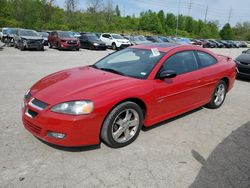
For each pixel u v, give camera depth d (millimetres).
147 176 3168
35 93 3676
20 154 3506
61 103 3334
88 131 3389
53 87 3717
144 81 3980
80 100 3344
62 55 17188
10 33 21734
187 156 3674
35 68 10766
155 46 4910
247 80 10227
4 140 3863
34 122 3451
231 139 4297
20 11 54219
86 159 3469
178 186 3010
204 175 3236
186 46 5000
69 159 3449
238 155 3768
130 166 3361
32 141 3863
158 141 4082
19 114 4938
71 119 3264
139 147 3859
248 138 4363
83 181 3027
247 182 3129
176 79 4430
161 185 3016
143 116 4066
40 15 55719
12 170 3160
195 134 4426
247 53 11102
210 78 5219
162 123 4801
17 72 9570
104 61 4992
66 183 2979
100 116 3416
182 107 4727
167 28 78500
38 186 2906
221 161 3582
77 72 4402
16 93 6480
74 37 21797
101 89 3564
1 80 7992
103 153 3637
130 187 2957
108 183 3010
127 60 4652
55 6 57969
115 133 3707
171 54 4523
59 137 3342
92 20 60469
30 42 18391
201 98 5180
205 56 5375
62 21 57219
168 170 3311
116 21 70750
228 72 5773
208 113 5520
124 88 3689
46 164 3316
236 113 5629
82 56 17203
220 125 4891
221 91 5824
